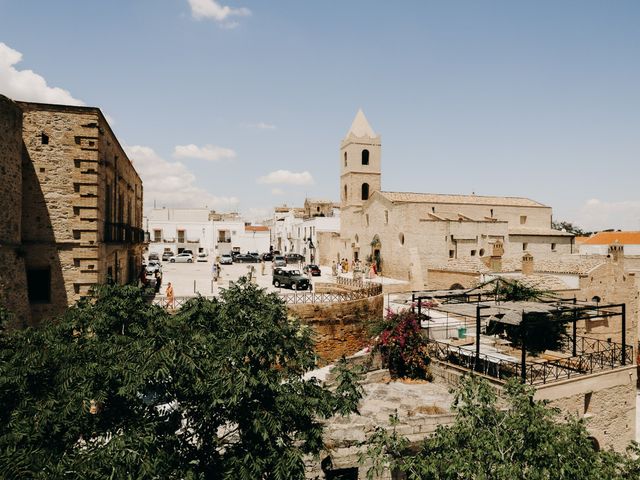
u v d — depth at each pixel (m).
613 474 9.02
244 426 9.60
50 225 19.75
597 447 17.59
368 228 57.28
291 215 92.19
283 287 39.75
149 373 8.40
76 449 7.68
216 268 42.16
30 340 9.88
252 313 11.20
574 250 57.44
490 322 20.83
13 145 18.08
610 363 19.69
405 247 48.69
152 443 7.82
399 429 13.82
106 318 10.77
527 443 9.28
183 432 10.26
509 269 38.97
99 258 20.64
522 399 9.99
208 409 9.30
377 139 62.69
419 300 21.23
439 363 18.73
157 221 85.00
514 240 53.62
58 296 19.73
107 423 8.41
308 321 25.08
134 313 11.16
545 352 21.62
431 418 14.38
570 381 16.81
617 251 36.34
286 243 94.81
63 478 6.84
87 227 20.12
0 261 17.12
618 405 18.42
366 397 16.88
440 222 48.38
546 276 35.62
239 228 88.75
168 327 10.69
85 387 8.17
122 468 7.07
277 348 10.66
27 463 6.84
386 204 52.91
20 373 8.52
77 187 20.09
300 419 10.27
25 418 7.73
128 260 31.67
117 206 27.17
